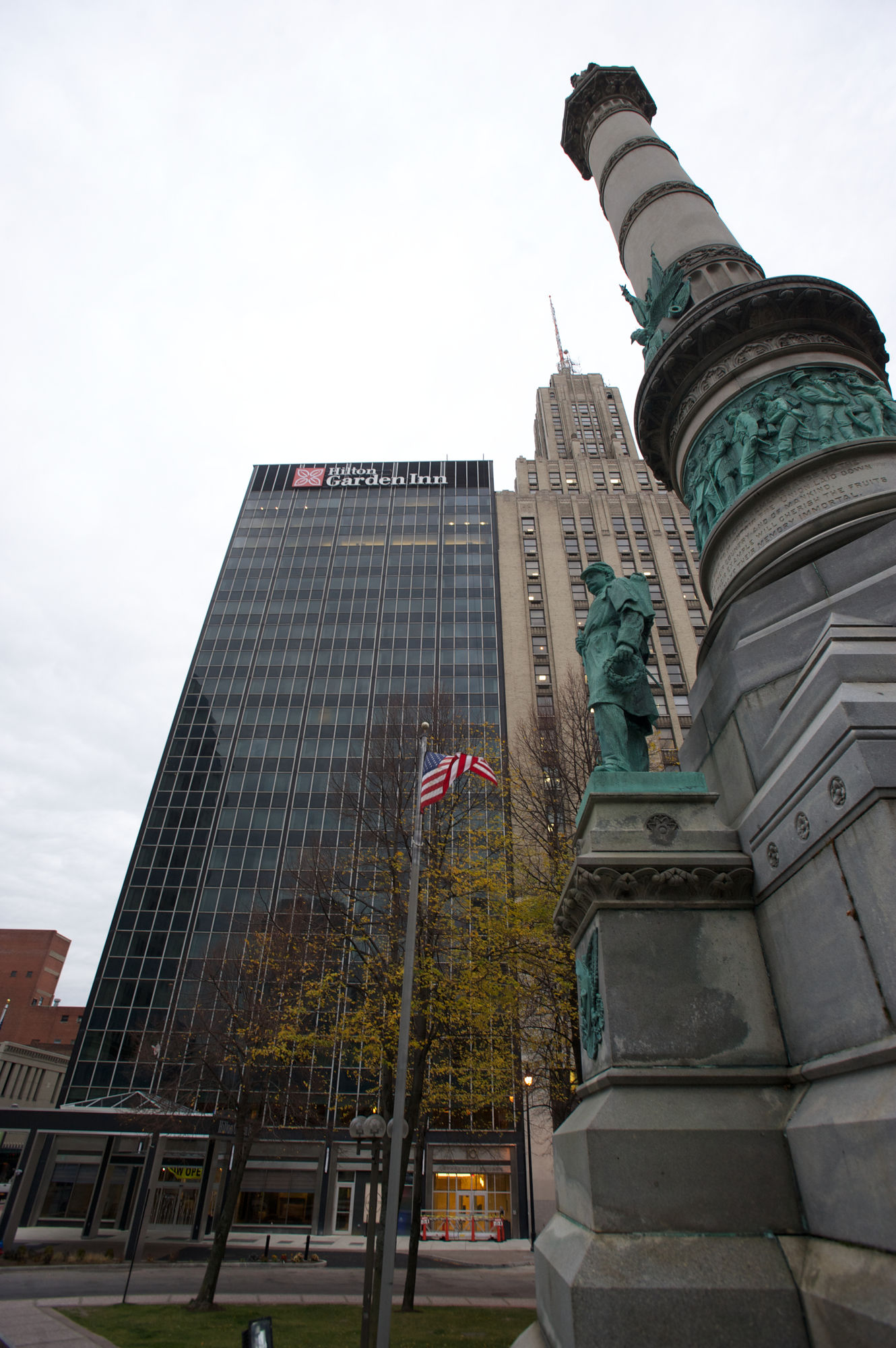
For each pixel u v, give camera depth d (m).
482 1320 15.75
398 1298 19.00
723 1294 3.80
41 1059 62.81
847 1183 3.72
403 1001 12.52
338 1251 31.86
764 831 5.28
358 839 22.83
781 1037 4.89
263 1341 6.46
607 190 16.72
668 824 5.79
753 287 9.86
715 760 7.00
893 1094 3.54
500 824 20.20
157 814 54.75
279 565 71.56
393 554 71.38
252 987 23.16
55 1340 12.83
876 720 4.25
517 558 68.06
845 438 8.38
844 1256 3.65
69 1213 35.84
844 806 4.25
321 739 58.28
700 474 9.95
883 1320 3.12
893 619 5.84
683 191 14.36
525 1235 36.72
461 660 61.69
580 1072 13.95
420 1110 18.50
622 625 6.95
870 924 3.98
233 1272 24.44
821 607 6.48
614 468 76.19
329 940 20.25
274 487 80.81
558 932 6.74
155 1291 19.72
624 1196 4.24
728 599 8.00
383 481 79.88
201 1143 36.94
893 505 7.24
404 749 21.77
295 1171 39.53
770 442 8.86
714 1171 4.31
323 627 65.94
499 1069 17.64
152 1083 42.12
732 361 9.95
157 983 46.59
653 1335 3.71
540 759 19.59
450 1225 37.25
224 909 49.66
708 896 5.39
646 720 6.86
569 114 19.41
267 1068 21.17
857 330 10.07
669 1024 4.94
